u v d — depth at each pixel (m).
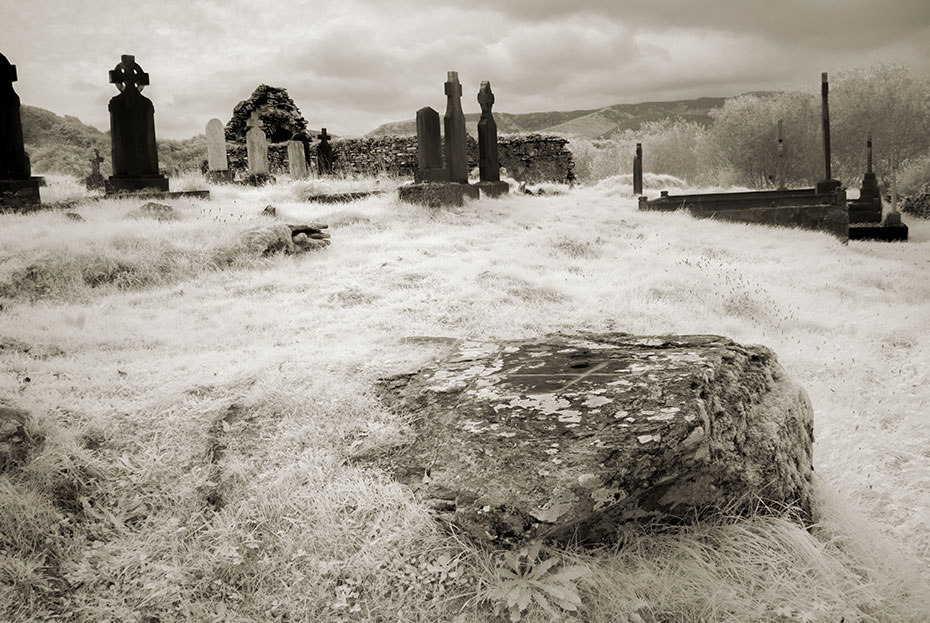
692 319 7.31
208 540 3.01
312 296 7.46
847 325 7.74
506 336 6.20
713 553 2.86
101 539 2.98
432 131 14.71
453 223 13.02
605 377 3.46
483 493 2.87
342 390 4.07
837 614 2.68
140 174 13.47
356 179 22.23
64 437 3.41
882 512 3.73
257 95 34.25
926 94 33.16
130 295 7.54
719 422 3.12
